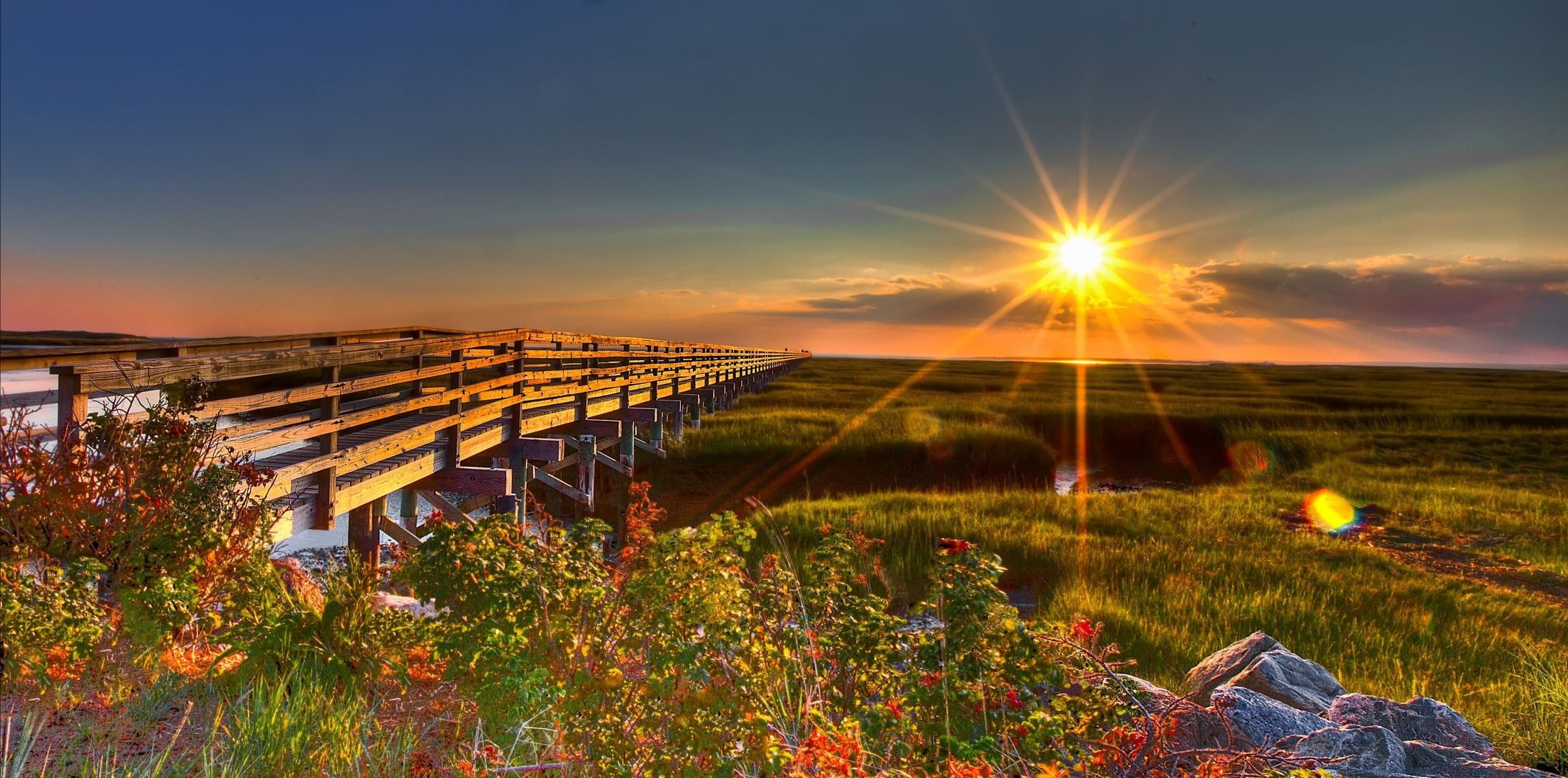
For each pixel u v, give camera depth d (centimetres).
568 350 1672
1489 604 1038
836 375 8300
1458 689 698
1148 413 3584
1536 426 3591
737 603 412
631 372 2086
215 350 668
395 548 950
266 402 693
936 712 367
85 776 310
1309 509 1723
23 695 395
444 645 396
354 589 487
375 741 382
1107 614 927
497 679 378
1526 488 2102
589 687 345
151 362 565
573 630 404
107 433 516
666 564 403
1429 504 1759
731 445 2378
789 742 340
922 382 6838
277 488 713
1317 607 994
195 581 512
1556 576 1259
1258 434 3097
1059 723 364
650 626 391
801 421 2973
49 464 487
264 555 562
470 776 318
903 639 418
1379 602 1025
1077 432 3491
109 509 500
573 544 454
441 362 1169
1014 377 8219
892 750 367
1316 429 3312
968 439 2520
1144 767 351
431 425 1065
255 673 428
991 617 388
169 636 470
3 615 398
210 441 588
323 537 1490
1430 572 1253
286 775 337
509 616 392
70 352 495
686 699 332
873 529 1308
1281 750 368
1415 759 440
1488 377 9831
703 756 328
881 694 416
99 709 389
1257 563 1204
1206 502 1753
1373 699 498
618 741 336
